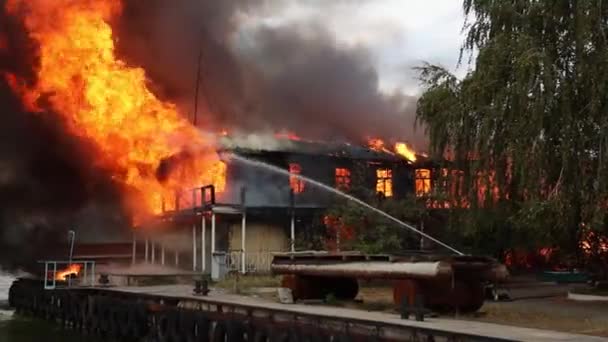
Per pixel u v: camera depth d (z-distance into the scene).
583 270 25.34
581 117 15.50
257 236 26.27
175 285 21.86
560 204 15.16
